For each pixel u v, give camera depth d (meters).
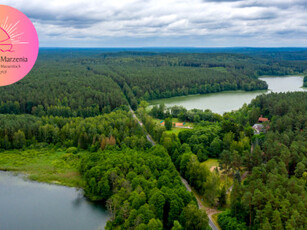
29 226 85.31
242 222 78.06
